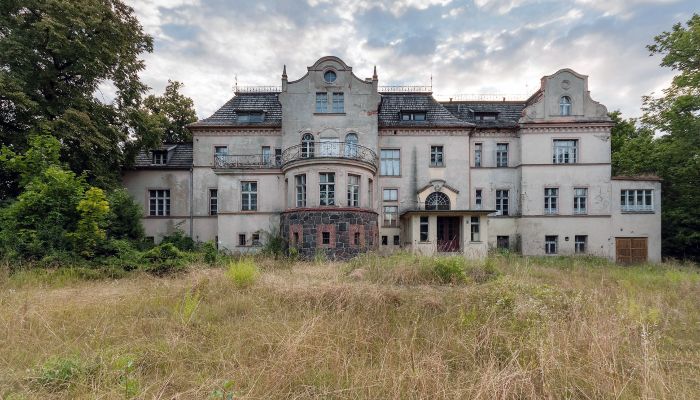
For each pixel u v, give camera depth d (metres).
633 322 5.74
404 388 3.82
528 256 20.91
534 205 22.50
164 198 23.34
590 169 22.31
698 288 9.80
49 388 3.81
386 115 23.59
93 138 16.73
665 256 22.39
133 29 19.52
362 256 13.70
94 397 3.46
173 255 12.37
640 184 21.97
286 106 21.89
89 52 16.67
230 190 20.92
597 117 22.41
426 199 22.69
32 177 12.36
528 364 4.16
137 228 16.95
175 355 4.60
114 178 19.81
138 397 3.47
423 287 8.83
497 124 23.48
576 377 4.01
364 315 6.36
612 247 21.84
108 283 9.89
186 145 25.22
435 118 23.30
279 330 5.43
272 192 20.84
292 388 3.87
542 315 5.66
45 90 16.69
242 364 4.39
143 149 22.02
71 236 11.66
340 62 22.02
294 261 15.80
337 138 21.83
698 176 21.11
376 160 21.61
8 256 10.66
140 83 20.12
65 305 6.87
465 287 8.60
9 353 4.69
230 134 22.97
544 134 22.66
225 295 7.84
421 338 5.33
